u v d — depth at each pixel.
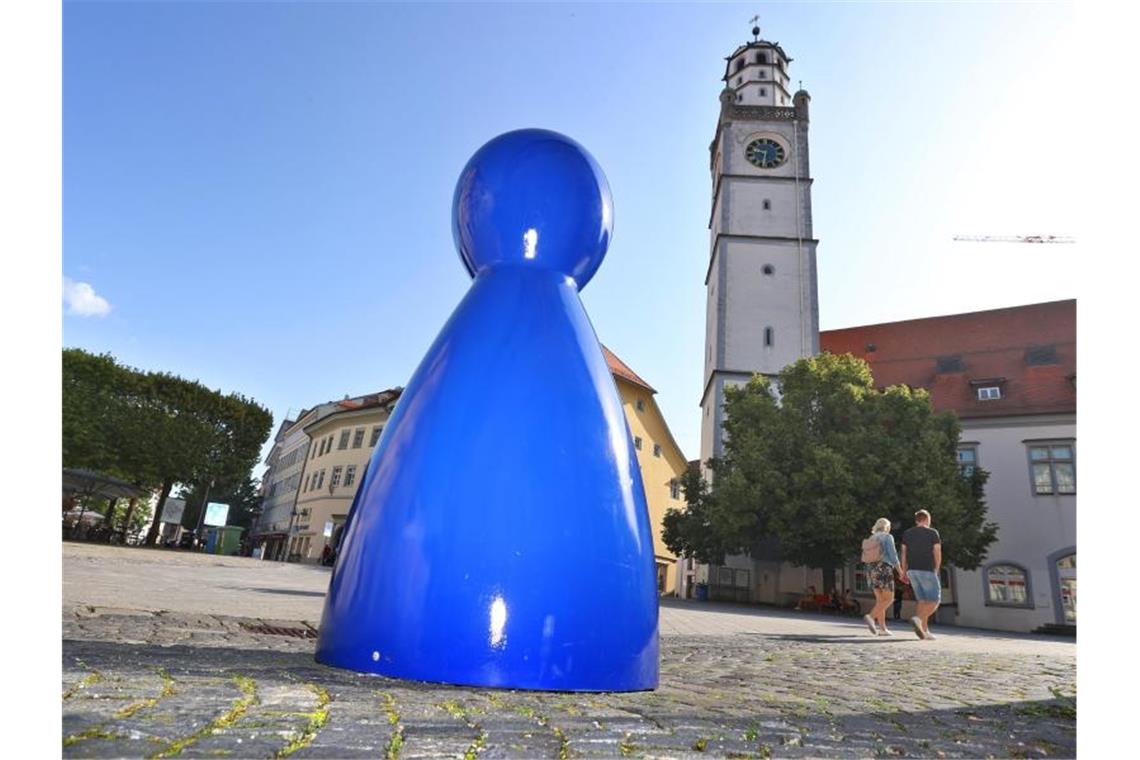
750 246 34.22
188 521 60.78
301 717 1.92
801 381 25.14
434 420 2.93
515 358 3.03
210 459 37.25
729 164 35.56
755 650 6.03
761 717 2.57
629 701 2.65
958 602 26.41
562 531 2.80
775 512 23.06
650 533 3.18
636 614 2.95
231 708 1.95
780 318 33.19
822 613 22.67
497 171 3.42
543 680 2.66
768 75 39.22
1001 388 30.11
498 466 2.82
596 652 2.79
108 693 1.99
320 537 45.41
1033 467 26.91
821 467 22.17
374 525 2.88
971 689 4.05
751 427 25.08
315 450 50.91
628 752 1.87
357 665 2.76
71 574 8.34
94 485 29.89
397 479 2.90
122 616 4.56
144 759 1.46
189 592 7.79
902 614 26.28
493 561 2.72
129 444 33.56
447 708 2.20
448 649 2.66
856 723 2.63
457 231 3.54
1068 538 25.67
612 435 3.10
